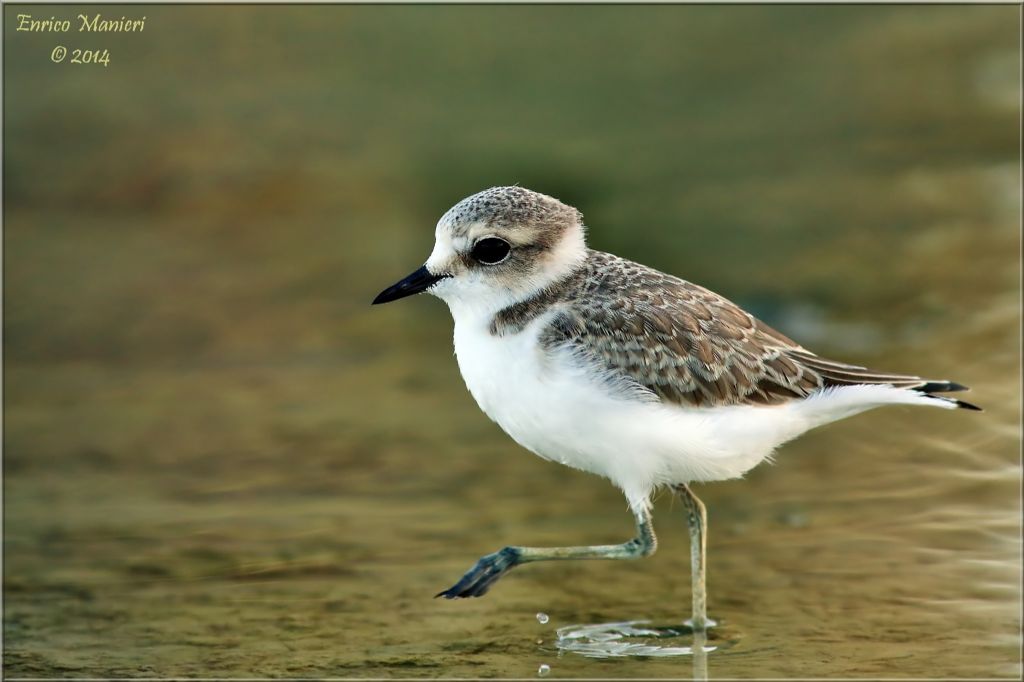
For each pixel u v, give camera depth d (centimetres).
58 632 926
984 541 1027
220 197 1981
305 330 1614
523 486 1202
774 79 2231
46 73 2236
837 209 1778
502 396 868
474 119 2120
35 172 2041
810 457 1215
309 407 1402
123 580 1016
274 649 890
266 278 1758
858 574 983
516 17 2414
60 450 1300
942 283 1543
